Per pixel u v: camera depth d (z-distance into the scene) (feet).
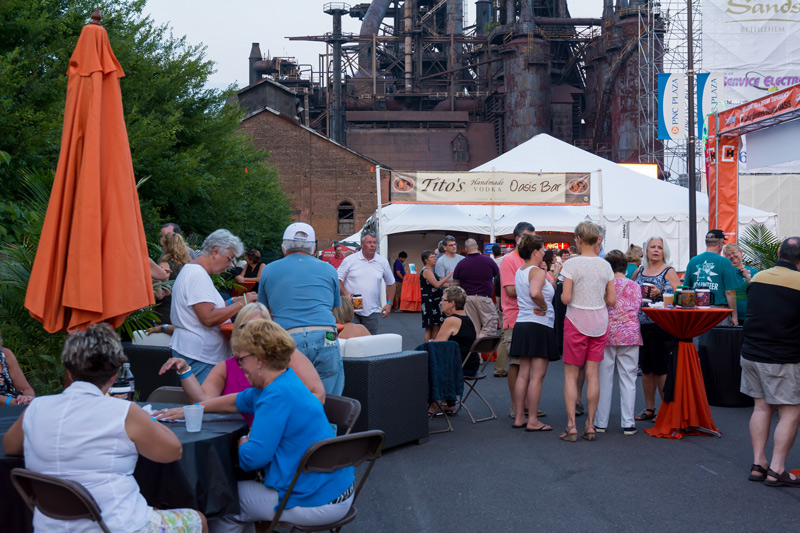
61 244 14.47
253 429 11.89
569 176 74.90
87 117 14.64
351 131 281.13
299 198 185.47
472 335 26.53
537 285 23.41
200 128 57.16
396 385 21.95
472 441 23.17
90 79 14.83
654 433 23.63
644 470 19.65
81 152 14.76
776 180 114.42
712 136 53.72
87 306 14.05
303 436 12.01
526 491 17.90
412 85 299.17
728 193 53.47
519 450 21.94
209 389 14.90
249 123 185.98
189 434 12.01
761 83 123.95
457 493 17.80
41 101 35.94
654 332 25.79
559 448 22.13
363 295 30.86
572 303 23.02
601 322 22.85
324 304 18.48
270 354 12.10
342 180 186.39
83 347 10.04
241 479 12.84
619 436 23.70
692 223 62.49
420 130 284.41
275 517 11.72
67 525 9.77
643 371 26.37
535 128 275.39
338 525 12.13
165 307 25.68
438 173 74.74
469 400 30.25
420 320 66.80
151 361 23.58
